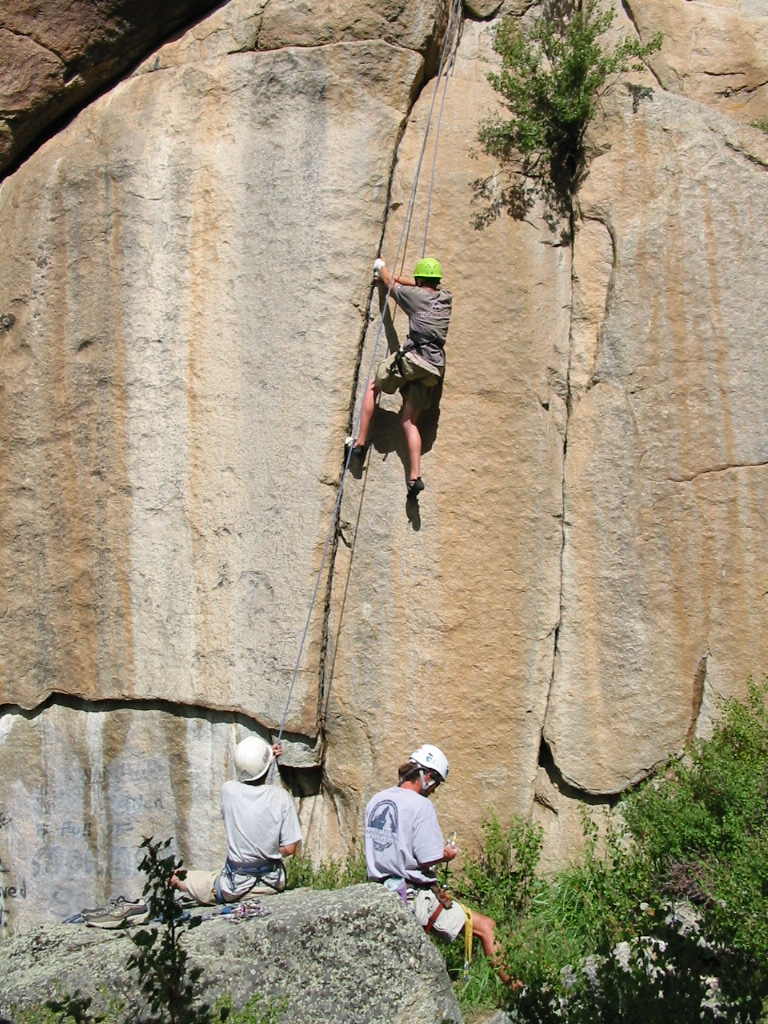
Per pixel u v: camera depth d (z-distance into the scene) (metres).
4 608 7.45
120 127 7.34
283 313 7.11
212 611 7.26
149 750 7.45
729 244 6.95
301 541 7.09
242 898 5.90
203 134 7.24
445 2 7.20
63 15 7.31
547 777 7.15
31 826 7.53
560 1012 5.21
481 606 7.10
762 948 5.00
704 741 6.56
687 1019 4.64
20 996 5.13
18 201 7.39
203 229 7.22
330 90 7.07
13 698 7.50
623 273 7.02
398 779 6.91
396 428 7.15
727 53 7.25
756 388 6.91
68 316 7.32
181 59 7.40
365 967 5.20
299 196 7.09
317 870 7.04
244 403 7.19
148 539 7.33
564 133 7.25
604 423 7.02
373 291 7.14
